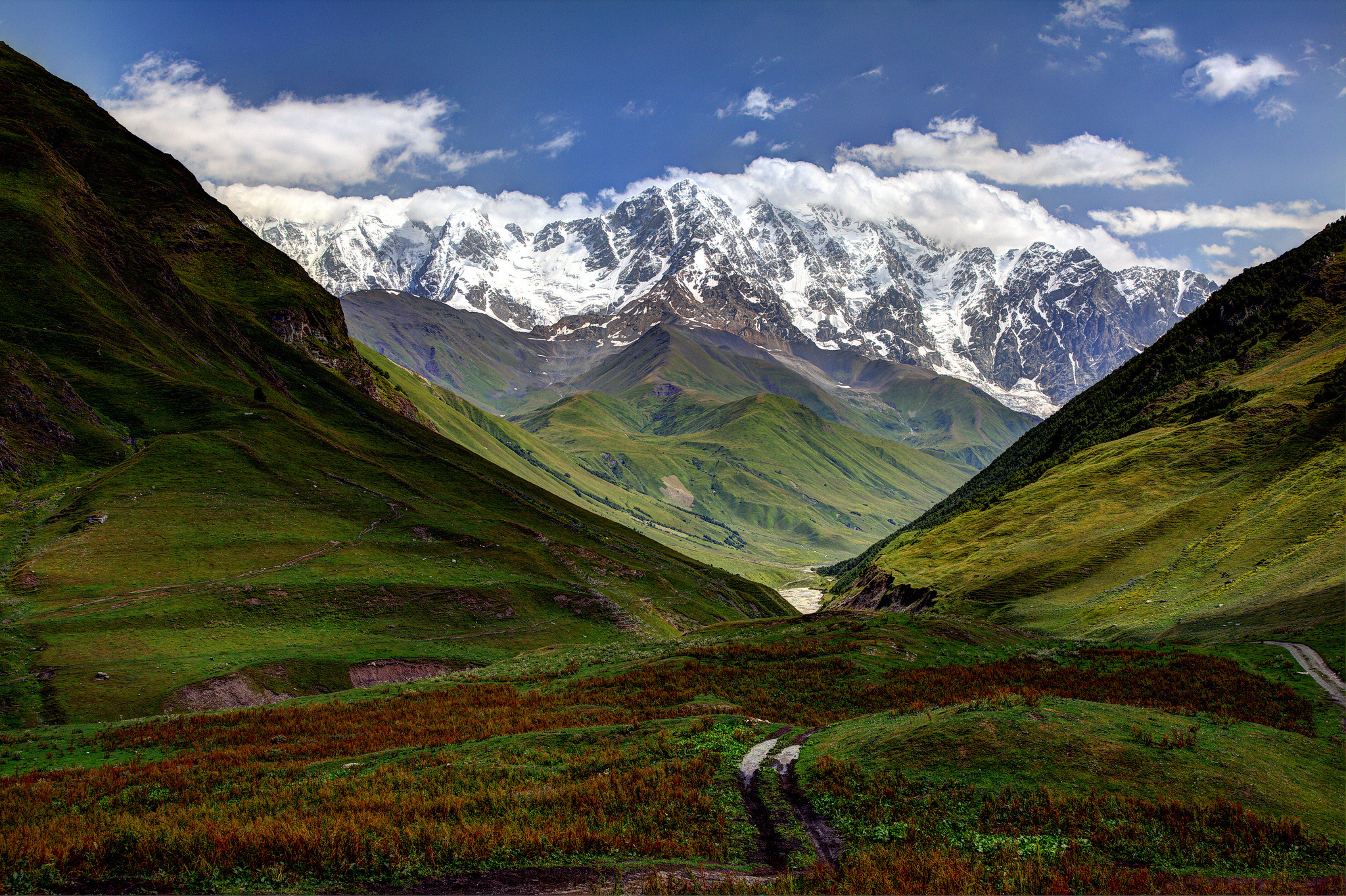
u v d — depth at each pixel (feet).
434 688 214.48
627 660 236.02
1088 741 104.47
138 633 288.92
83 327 481.87
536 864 86.94
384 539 445.37
